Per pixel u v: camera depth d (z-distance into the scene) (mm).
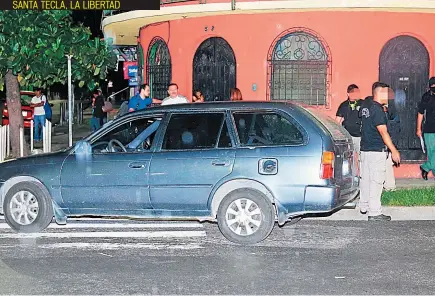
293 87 16828
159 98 18922
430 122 15125
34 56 17094
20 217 10859
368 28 16547
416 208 12438
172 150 10297
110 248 9930
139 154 10391
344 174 10336
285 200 9891
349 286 7988
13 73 17641
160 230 11195
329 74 16609
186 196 10188
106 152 10547
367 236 10727
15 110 19375
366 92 16609
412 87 16656
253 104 10234
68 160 10648
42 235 10773
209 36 17391
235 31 17031
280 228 11375
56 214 10781
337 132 10398
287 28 16672
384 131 11680
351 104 13578
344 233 10961
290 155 9891
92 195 10508
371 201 12023
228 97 17234
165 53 18688
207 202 10148
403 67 16609
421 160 16734
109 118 33500
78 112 37281
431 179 16328
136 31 20859
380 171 11945
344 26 16547
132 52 27109
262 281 8203
